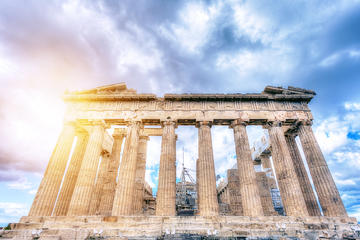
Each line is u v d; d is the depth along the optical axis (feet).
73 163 81.15
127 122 78.54
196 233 50.60
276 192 105.09
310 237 50.72
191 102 81.66
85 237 47.73
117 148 92.63
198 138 76.18
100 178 90.33
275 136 75.10
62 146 73.61
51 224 54.80
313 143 73.26
